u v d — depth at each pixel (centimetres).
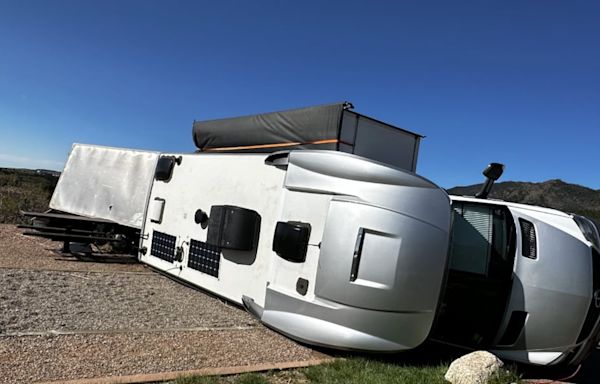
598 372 596
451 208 519
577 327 509
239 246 609
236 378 401
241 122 756
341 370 448
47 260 840
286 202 570
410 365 505
